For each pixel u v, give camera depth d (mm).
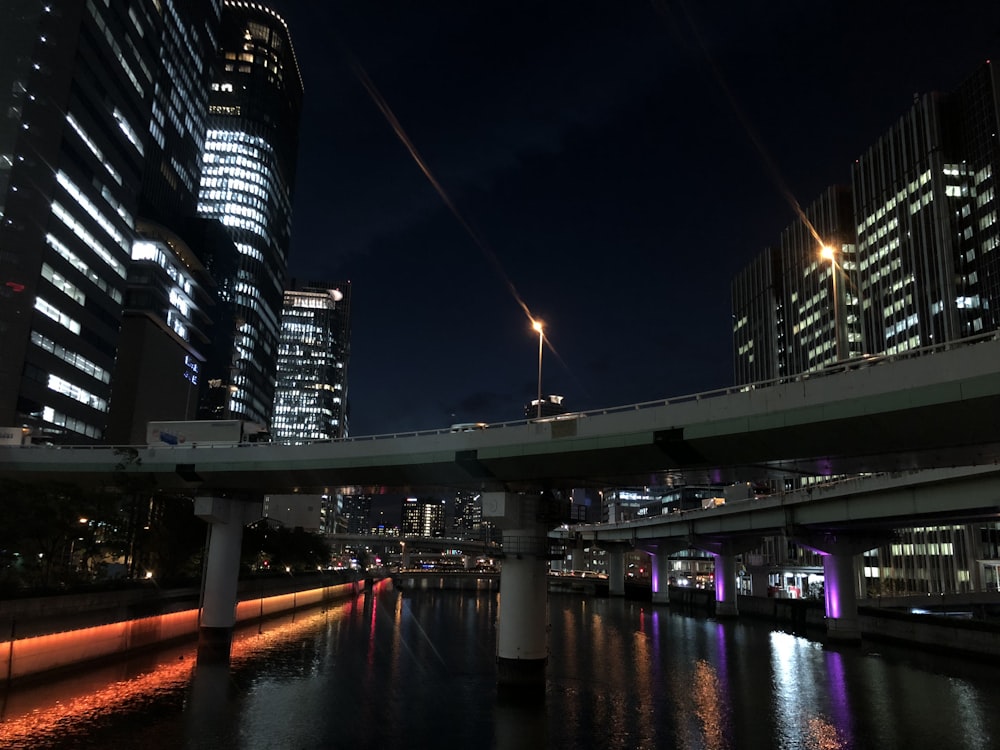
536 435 45594
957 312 149625
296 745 31047
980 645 58406
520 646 44844
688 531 110000
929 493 59969
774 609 101375
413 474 53344
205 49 194500
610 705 40250
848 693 44250
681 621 96438
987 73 150750
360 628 82312
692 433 39375
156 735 31719
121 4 122812
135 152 129500
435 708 38719
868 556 152500
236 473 58812
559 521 47875
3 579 44781
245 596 81562
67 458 62875
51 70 105312
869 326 175375
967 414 31594
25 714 34188
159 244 145250
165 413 148250
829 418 34688
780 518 81000
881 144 174500
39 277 100875
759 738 33500
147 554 67750
